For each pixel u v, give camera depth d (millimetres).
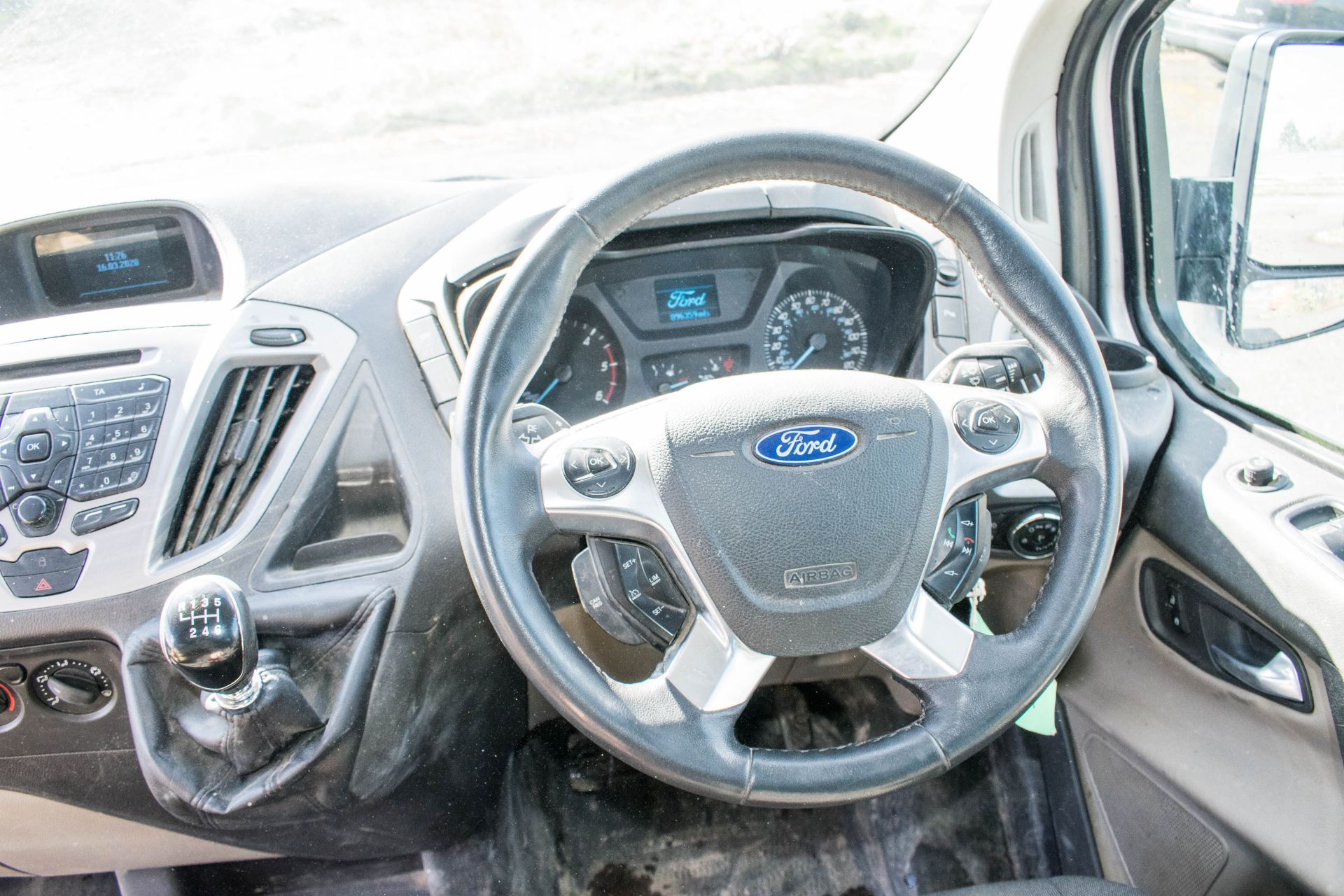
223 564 1288
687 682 948
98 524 1277
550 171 1695
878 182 1005
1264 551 1275
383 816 1443
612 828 1850
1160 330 1755
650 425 1002
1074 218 1828
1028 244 1023
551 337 988
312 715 1211
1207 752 1465
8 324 1439
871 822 1852
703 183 988
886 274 1648
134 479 1290
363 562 1323
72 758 1408
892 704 1937
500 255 1414
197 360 1347
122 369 1330
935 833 1813
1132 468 1450
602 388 1686
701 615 975
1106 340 1609
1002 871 1762
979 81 1824
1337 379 1335
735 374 1720
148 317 1389
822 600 960
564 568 1399
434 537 1324
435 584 1330
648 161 965
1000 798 1814
